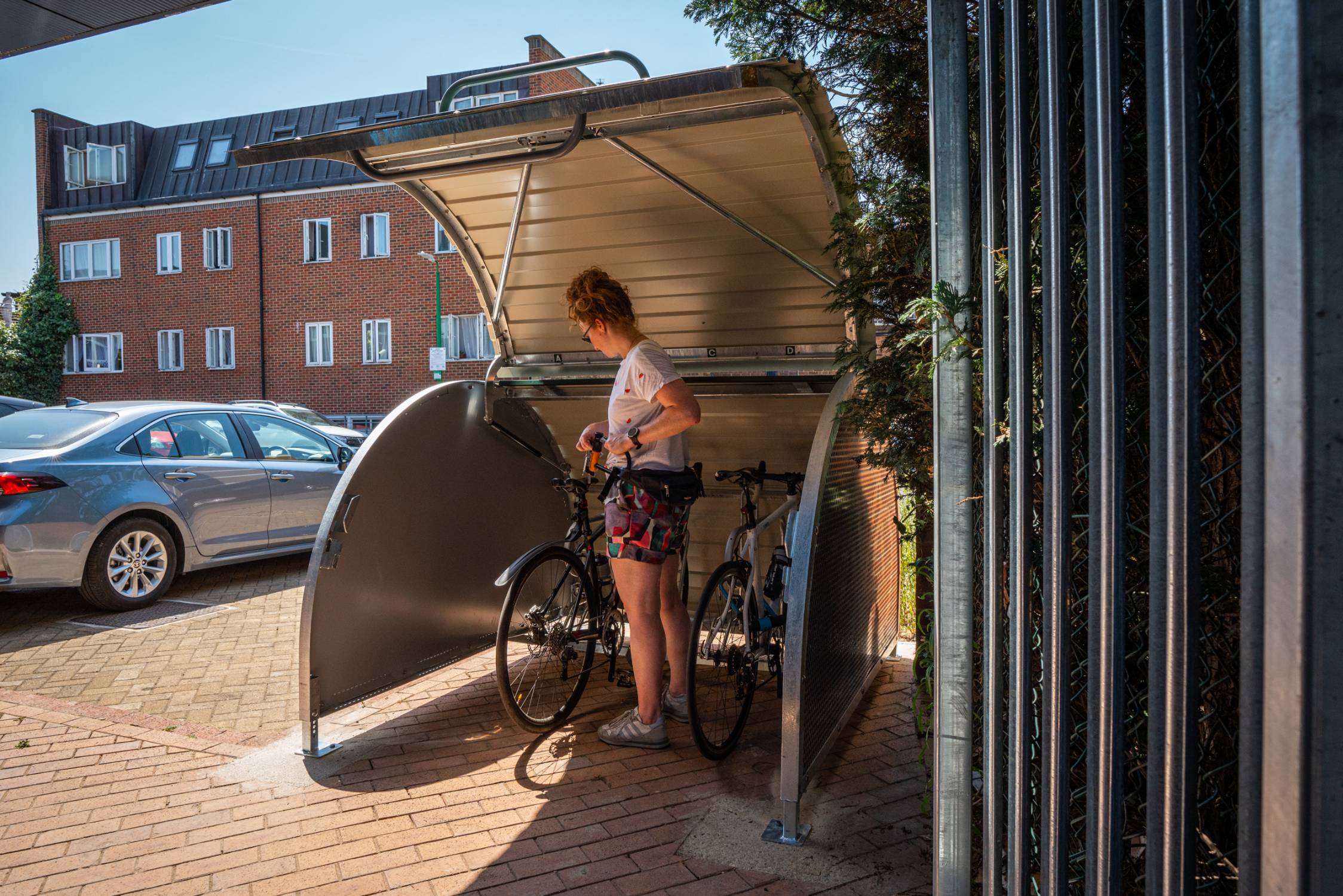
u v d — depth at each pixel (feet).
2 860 9.49
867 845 9.72
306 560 28.32
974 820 6.99
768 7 10.69
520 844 9.80
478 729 13.26
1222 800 5.12
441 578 14.25
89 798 11.00
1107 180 4.21
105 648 18.24
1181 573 3.72
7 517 19.33
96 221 98.27
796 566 10.19
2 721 13.62
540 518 16.76
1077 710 5.98
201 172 99.25
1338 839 2.86
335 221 89.92
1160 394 3.83
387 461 12.91
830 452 10.93
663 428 11.33
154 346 97.25
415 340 88.28
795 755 9.77
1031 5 6.15
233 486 23.98
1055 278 4.71
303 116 97.91
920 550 11.39
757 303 13.57
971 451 5.99
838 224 10.00
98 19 14.48
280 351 92.58
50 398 99.60
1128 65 5.22
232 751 12.47
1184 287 3.65
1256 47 3.08
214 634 19.33
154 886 8.98
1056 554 4.78
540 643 13.02
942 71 5.99
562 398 15.12
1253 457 3.13
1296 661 2.92
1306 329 2.87
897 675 15.65
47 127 101.14
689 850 9.62
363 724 13.50
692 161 11.50
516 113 9.30
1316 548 2.87
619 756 12.28
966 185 5.98
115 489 21.20
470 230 14.06
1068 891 4.95
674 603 13.01
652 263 13.60
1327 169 2.84
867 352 9.82
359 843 9.85
